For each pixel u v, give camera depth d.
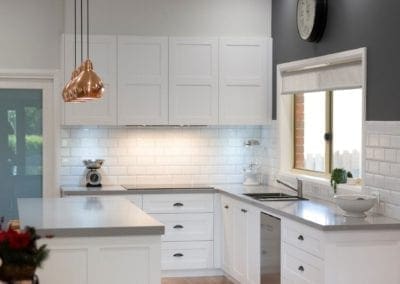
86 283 4.64
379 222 5.09
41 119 7.97
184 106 7.79
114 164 8.07
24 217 5.11
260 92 7.92
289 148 7.69
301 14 6.89
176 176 8.22
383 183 5.43
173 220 7.57
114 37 7.63
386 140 5.38
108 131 8.04
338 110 6.64
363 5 5.77
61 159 7.93
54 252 4.59
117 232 4.62
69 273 4.61
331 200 6.35
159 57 7.73
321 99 6.99
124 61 7.66
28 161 7.99
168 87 7.75
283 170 7.66
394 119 5.30
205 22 7.93
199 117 7.82
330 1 6.39
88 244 4.62
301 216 5.39
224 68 7.86
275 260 5.96
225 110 7.87
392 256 5.07
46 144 7.99
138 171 8.12
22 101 7.93
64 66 7.56
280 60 7.68
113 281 4.67
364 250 5.04
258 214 6.39
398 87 5.25
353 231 5.00
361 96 6.14
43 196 8.01
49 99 7.96
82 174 7.98
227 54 7.87
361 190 5.78
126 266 4.68
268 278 6.14
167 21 7.84
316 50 6.70
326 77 6.51
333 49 6.32
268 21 8.03
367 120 5.69
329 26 6.41
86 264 4.62
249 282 6.68
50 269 4.59
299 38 7.13
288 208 5.89
